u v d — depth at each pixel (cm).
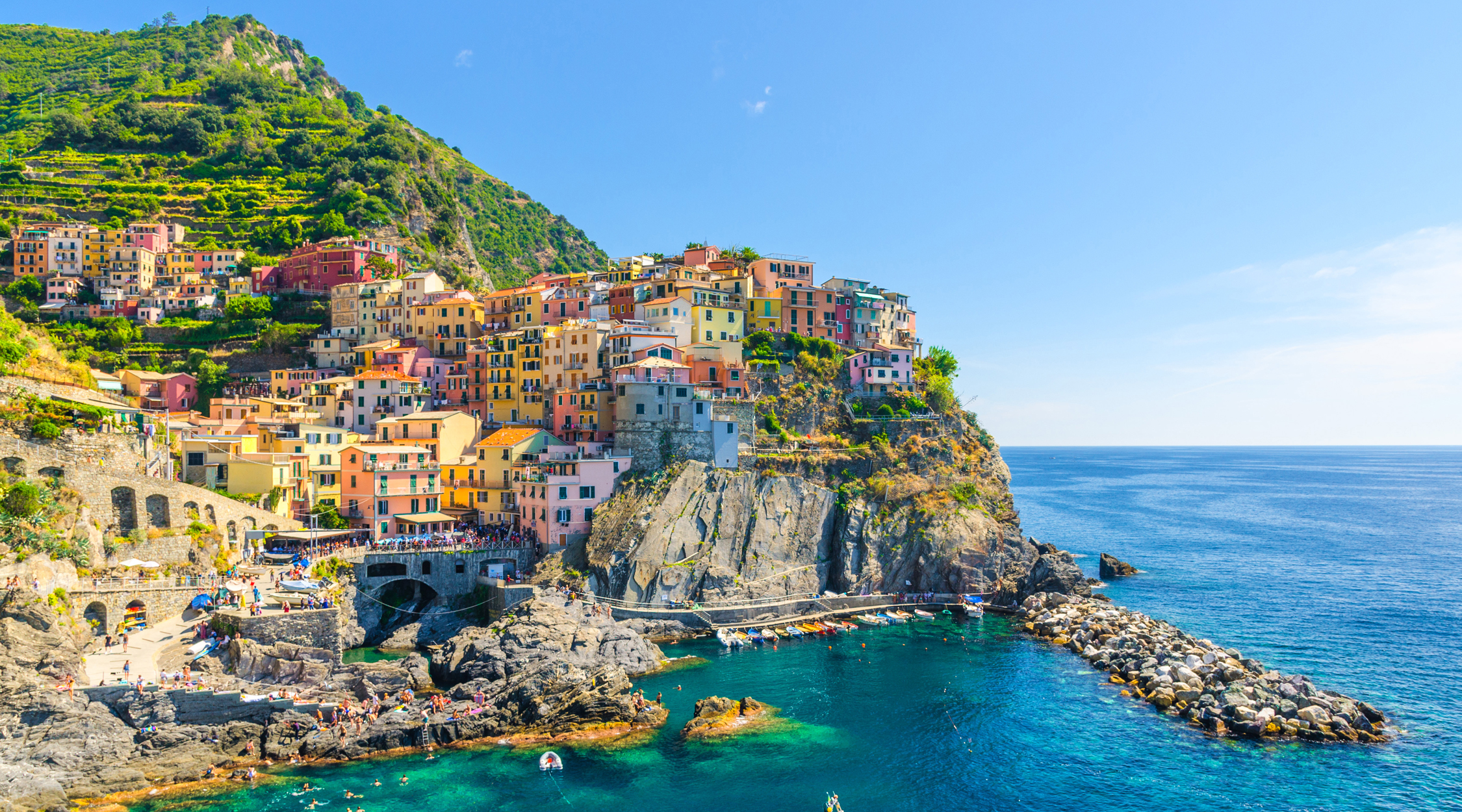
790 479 13675
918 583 13862
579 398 14312
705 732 8450
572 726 8419
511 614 10519
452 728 8088
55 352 12338
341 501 12450
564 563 12156
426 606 11569
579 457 13262
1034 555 14412
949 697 9650
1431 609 13888
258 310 18912
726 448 13688
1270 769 7919
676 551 12481
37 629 7394
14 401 9056
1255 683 9400
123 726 7181
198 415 14975
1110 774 7894
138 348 17875
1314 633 12419
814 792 7519
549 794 7238
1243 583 15938
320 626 8919
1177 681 9719
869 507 14062
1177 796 7488
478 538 12269
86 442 9388
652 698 9381
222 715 7638
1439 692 9856
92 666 7744
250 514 11088
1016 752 8319
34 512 8100
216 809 6756
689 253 19575
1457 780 7669
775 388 15450
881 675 10356
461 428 14188
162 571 9256
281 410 14888
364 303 18700
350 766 7562
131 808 6712
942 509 14212
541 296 17250
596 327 14938
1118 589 15425
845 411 15912
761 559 13062
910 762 8081
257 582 9944
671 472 12988
